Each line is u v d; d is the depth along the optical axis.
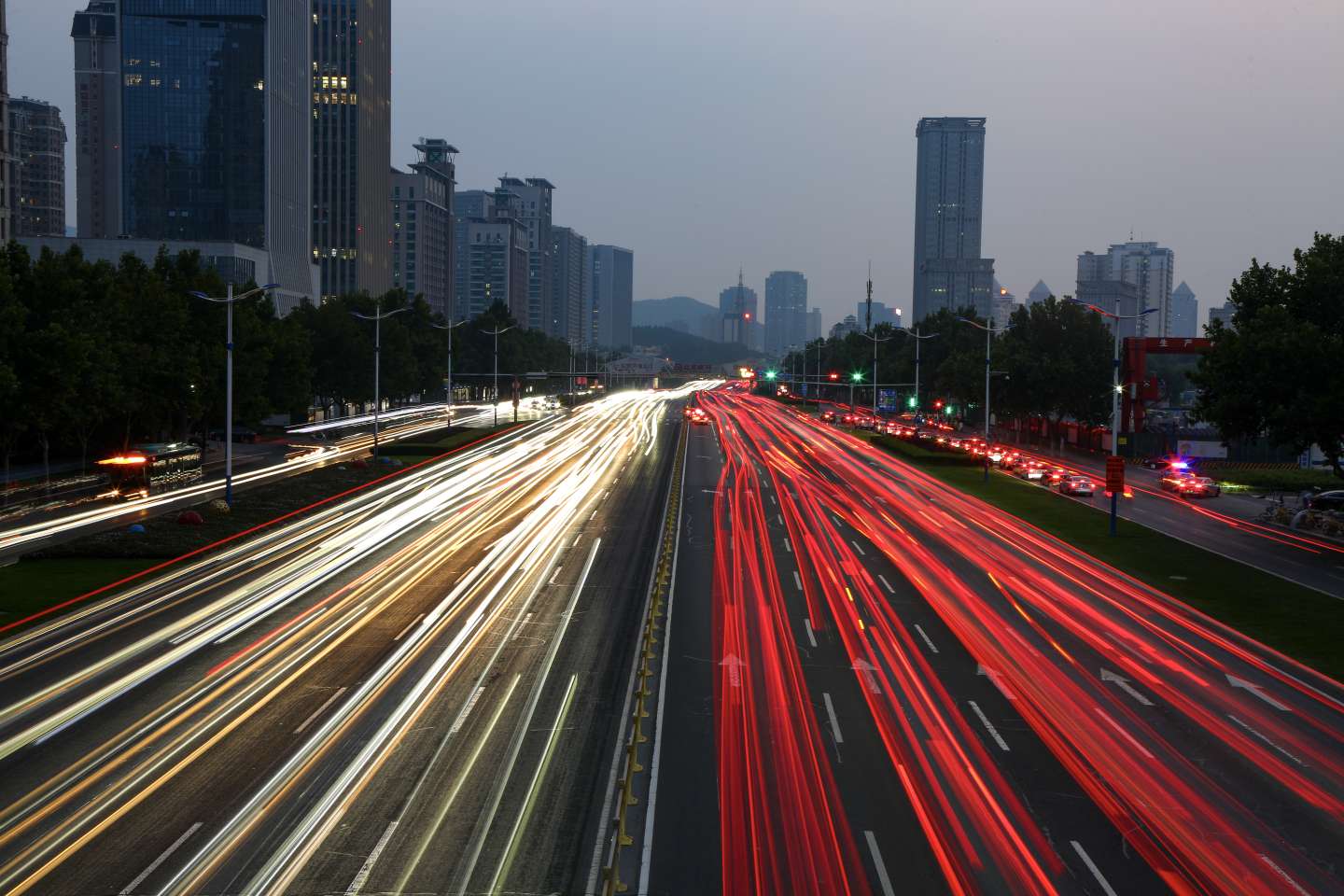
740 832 20.38
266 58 191.75
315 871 18.58
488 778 22.77
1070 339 122.12
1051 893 18.20
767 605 39.72
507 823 20.61
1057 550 53.94
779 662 32.09
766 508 66.81
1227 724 27.28
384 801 21.53
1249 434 67.38
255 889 17.94
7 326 60.81
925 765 23.92
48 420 67.62
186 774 22.81
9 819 20.55
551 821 20.72
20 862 18.78
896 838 20.19
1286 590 44.69
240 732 25.39
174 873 18.44
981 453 106.19
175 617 36.56
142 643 33.16
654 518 61.16
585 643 33.88
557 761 23.83
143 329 82.06
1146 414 132.25
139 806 21.14
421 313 152.00
